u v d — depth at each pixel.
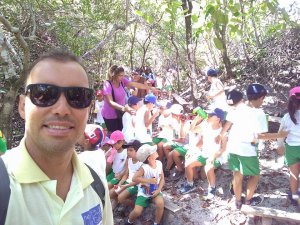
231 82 8.27
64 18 6.38
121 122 4.95
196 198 4.50
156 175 4.20
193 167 4.69
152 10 7.94
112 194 4.61
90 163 1.36
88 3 6.41
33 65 1.12
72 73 1.10
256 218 3.87
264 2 2.87
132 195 4.53
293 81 7.00
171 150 5.11
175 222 4.22
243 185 4.48
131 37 10.38
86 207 1.20
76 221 1.15
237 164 3.90
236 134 3.83
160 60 11.87
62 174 1.18
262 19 9.15
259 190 4.39
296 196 3.84
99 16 6.86
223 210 4.16
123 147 4.64
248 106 3.78
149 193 4.21
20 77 3.99
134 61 11.86
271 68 7.68
